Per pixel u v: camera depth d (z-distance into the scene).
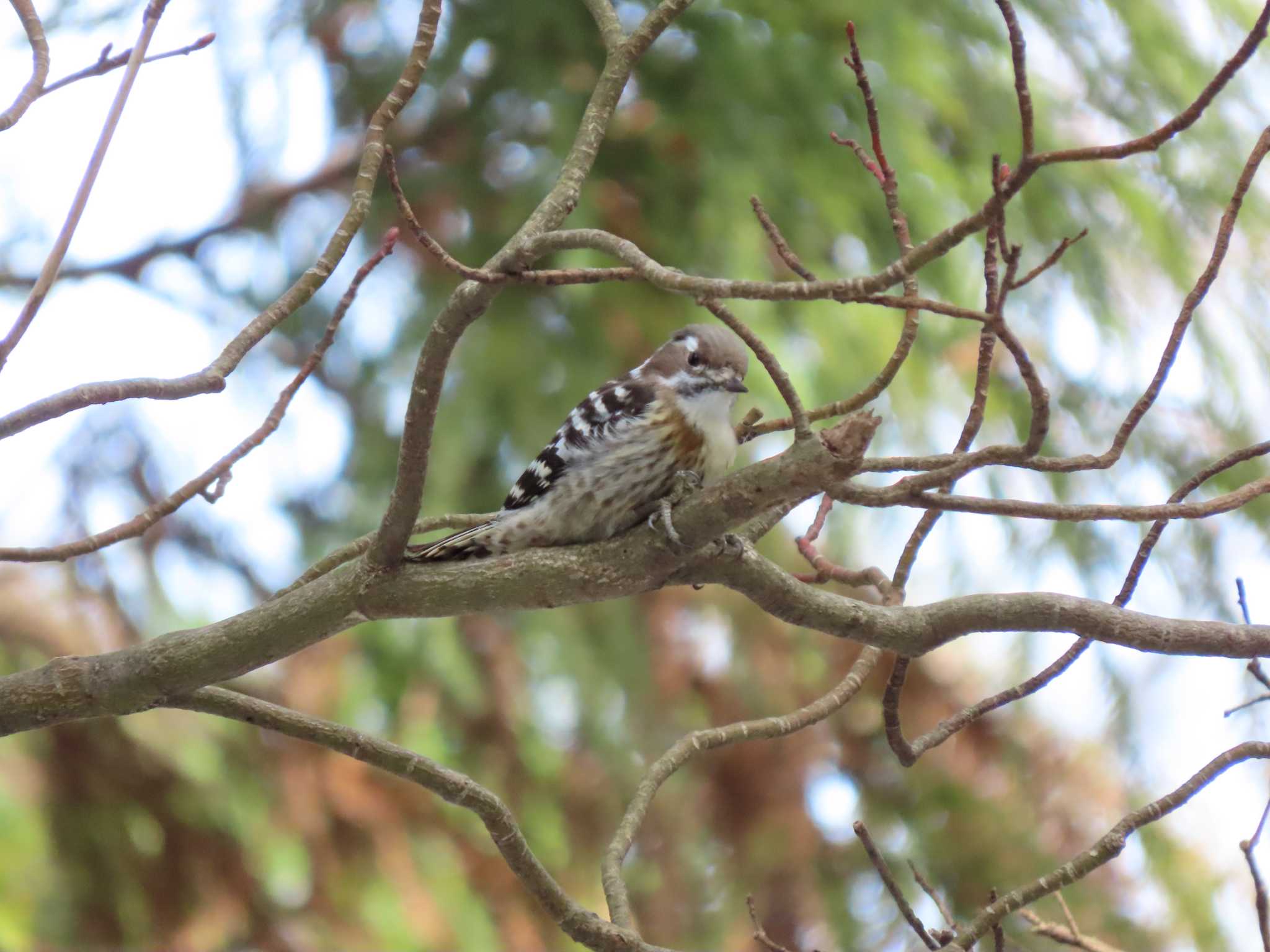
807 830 14.63
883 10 12.03
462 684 12.51
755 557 5.94
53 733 11.80
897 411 12.12
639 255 4.82
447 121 13.55
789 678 14.60
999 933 5.96
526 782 13.04
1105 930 13.75
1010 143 12.34
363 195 5.91
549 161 12.50
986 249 5.50
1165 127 4.07
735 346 7.79
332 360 13.81
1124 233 13.07
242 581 12.97
